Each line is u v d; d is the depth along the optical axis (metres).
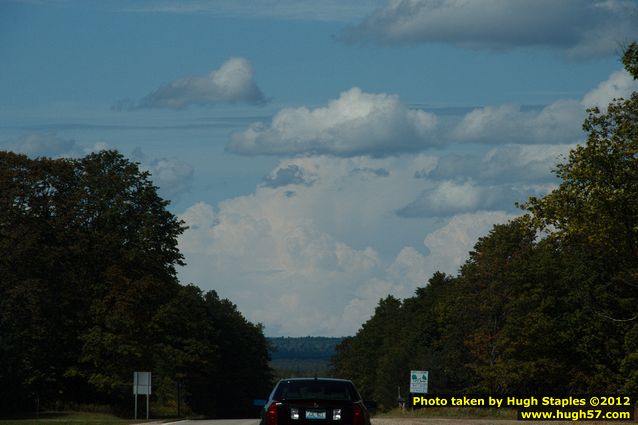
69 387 95.69
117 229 92.31
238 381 174.25
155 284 90.44
